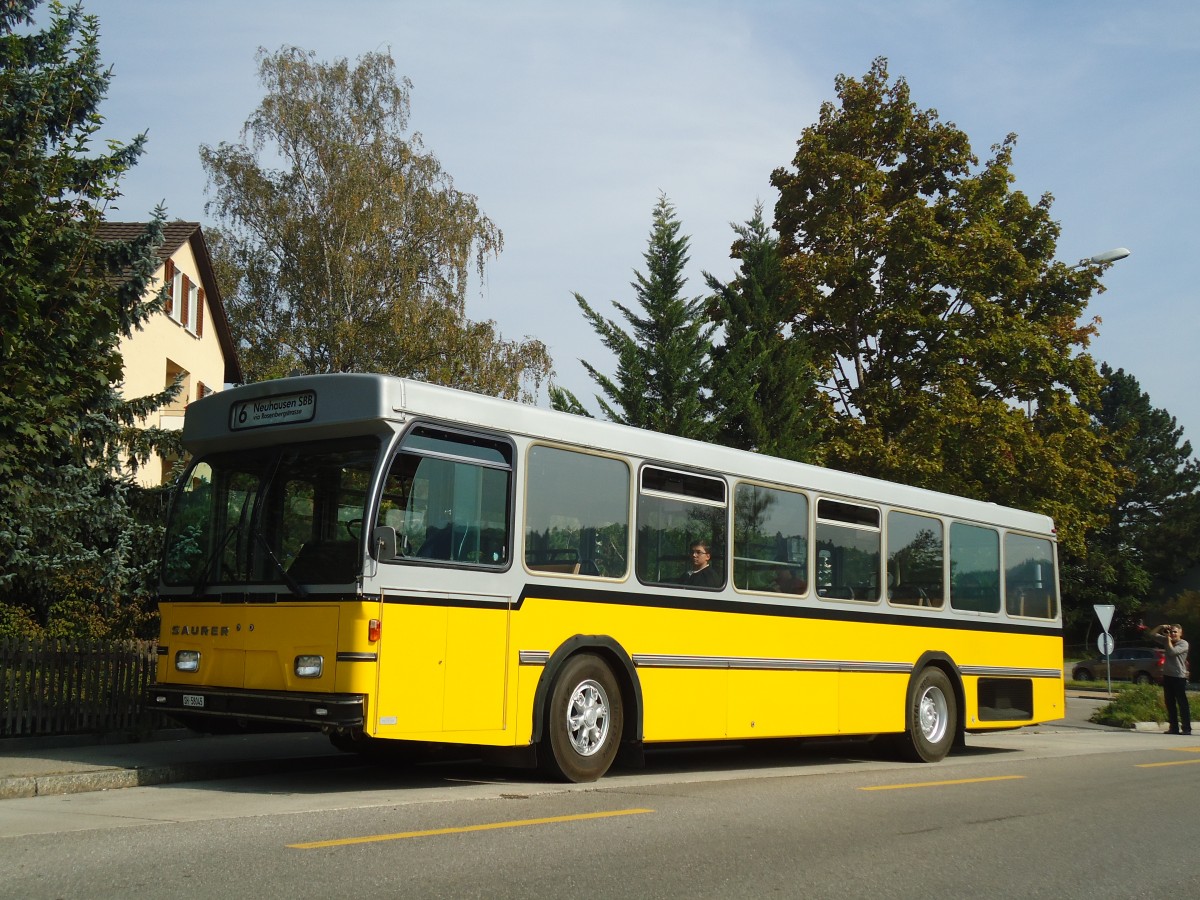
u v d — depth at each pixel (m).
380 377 9.59
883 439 31.31
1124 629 79.25
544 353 40.91
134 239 17.30
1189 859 8.12
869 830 8.79
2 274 12.55
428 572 9.62
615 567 11.28
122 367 14.11
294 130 40.12
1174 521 84.19
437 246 40.06
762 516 13.05
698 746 15.98
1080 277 33.53
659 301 26.75
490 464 10.25
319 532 9.69
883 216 32.81
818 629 13.57
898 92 34.31
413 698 9.41
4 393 12.80
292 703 9.30
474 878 6.62
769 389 27.75
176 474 18.34
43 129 15.24
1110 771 13.85
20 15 17.45
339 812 8.68
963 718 15.55
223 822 8.15
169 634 10.44
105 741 13.38
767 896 6.51
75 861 6.82
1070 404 32.50
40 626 16.91
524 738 10.23
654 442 11.86
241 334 41.25
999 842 8.51
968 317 31.83
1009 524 16.97
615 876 6.84
